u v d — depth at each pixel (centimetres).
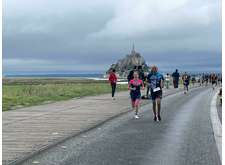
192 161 1023
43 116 2022
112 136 1425
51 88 4412
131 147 1215
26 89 4031
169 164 993
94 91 4425
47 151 1161
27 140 1308
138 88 2005
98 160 1043
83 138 1385
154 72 1870
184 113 2214
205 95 4072
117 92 4491
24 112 2223
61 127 1616
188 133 1478
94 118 1930
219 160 1032
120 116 2083
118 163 1009
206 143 1267
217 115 2103
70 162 1023
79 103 2898
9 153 1102
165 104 2869
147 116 2075
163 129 1593
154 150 1166
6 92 3719
